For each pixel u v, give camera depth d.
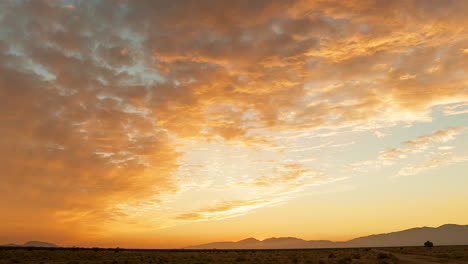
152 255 74.56
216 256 70.62
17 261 52.09
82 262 51.38
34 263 49.50
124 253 83.81
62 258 59.50
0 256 60.38
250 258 61.00
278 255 74.12
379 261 50.16
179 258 62.34
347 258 54.44
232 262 52.06
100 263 50.03
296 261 52.75
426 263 47.69
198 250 126.38
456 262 48.12
